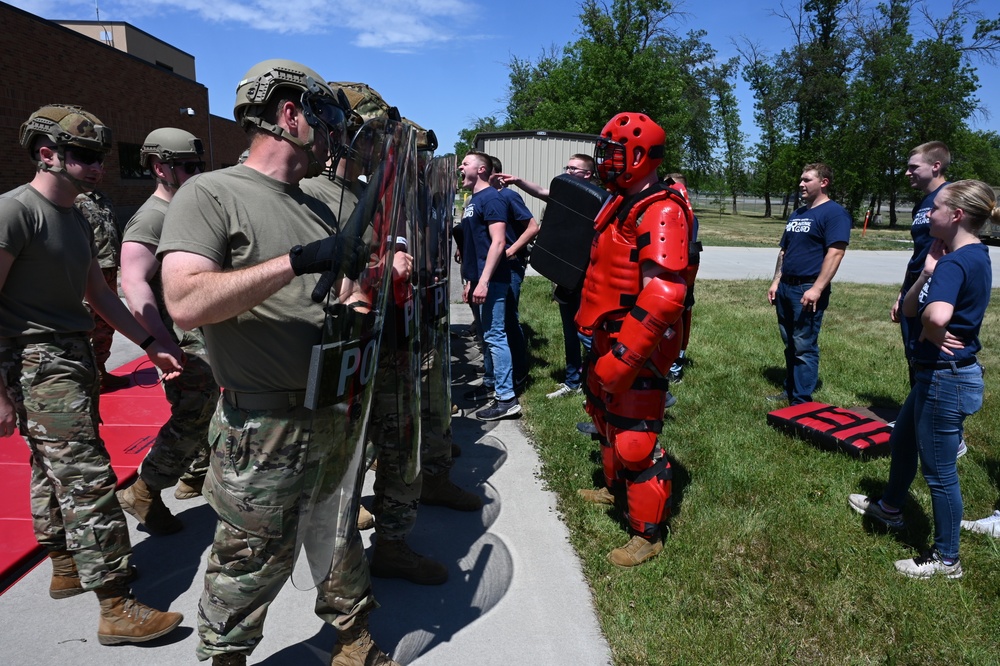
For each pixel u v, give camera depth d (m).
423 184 3.10
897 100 37.38
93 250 2.58
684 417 4.97
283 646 2.49
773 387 5.83
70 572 2.72
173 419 3.05
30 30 16.48
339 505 2.06
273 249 1.83
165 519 3.20
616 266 2.92
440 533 3.33
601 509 3.54
